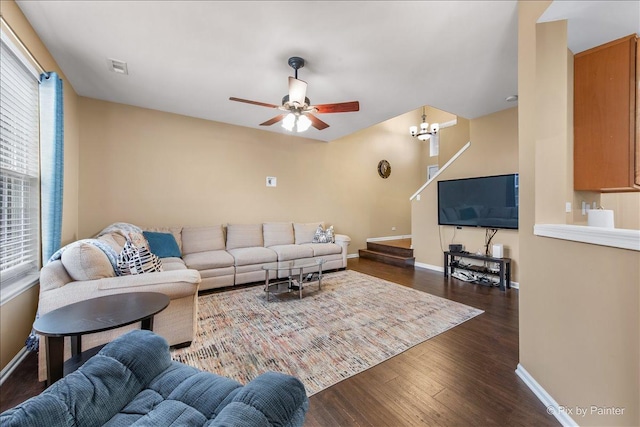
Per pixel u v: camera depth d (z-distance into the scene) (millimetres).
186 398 1063
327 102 3652
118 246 2730
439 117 7473
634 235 1072
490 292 3680
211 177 4539
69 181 3166
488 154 4211
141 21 2107
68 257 1889
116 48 2467
